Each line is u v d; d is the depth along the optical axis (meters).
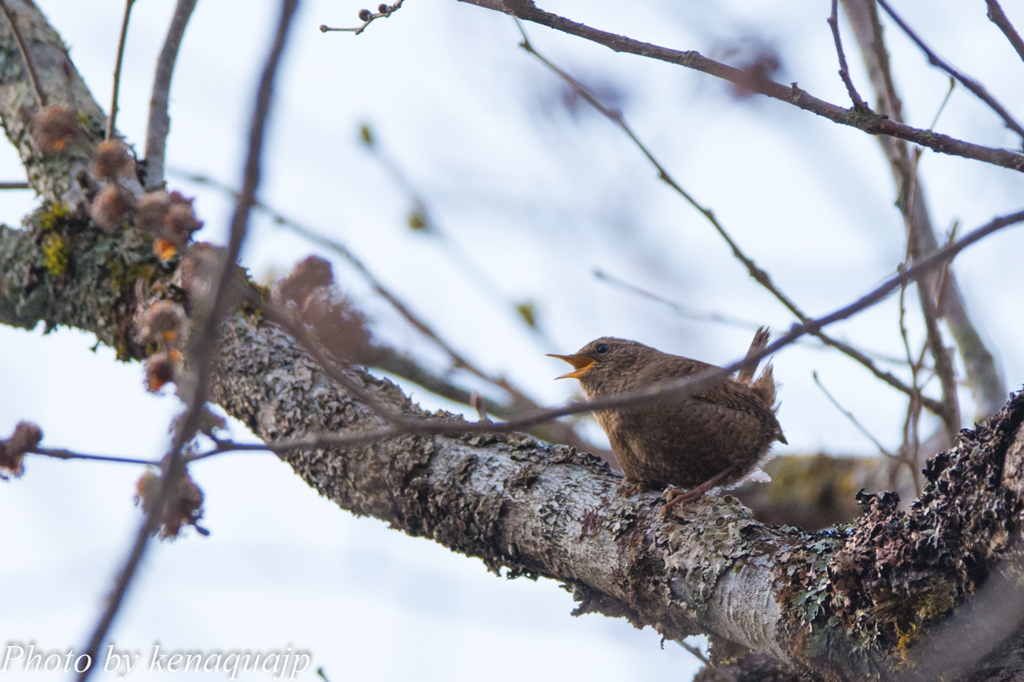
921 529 4.29
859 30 7.16
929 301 6.64
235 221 2.70
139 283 6.82
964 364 8.36
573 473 5.94
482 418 6.43
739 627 4.92
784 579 4.75
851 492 9.55
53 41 8.10
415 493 5.91
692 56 4.36
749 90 4.38
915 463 6.54
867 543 4.42
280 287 4.59
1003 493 3.94
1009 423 4.00
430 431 3.52
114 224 5.01
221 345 6.49
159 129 6.96
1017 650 4.11
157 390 4.89
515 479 5.87
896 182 6.95
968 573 4.09
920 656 4.22
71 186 7.28
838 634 4.48
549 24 4.48
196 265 5.27
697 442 7.50
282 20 2.40
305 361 6.38
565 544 5.59
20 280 7.27
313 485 6.23
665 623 5.41
